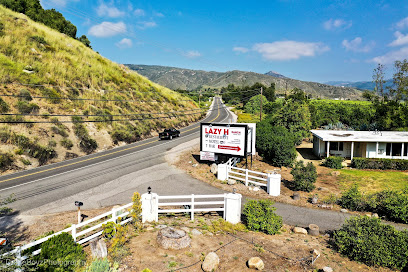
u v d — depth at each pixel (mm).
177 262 8523
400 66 51531
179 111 52438
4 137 22188
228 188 18156
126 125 35281
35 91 29562
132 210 10828
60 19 60312
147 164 23562
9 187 17094
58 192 16375
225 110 86562
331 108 55125
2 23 39781
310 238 11320
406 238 9328
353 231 9977
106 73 45281
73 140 27156
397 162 25609
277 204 15672
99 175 20109
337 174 23562
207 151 22766
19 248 6988
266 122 39031
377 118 46000
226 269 8297
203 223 11961
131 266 8125
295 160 27953
